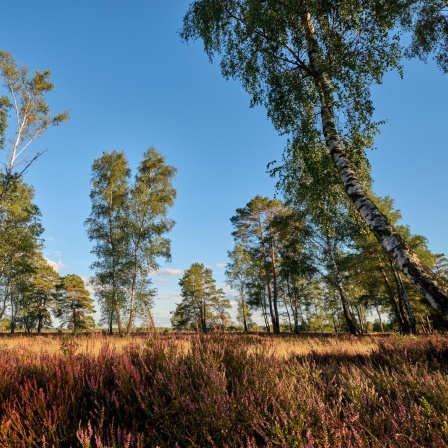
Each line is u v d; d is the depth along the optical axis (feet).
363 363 17.43
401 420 6.59
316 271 71.87
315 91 21.59
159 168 83.82
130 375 9.18
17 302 128.06
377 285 84.02
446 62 27.17
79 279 150.51
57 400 7.93
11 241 70.54
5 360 11.55
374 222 14.02
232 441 6.41
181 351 11.39
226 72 24.99
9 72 59.31
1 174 57.06
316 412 6.72
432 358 15.64
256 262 107.96
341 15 21.29
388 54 21.85
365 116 22.20
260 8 20.90
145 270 73.41
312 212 24.09
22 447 6.53
